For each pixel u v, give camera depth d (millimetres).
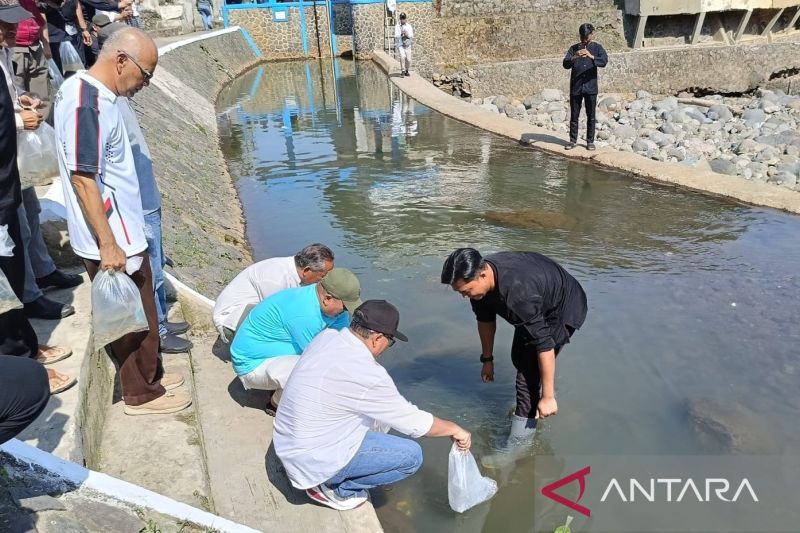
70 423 3068
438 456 4082
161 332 4449
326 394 3098
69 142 3023
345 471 3240
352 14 23688
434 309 5887
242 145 12414
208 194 8914
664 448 4074
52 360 3477
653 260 6715
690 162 11008
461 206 8578
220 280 6449
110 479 2910
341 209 8711
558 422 4312
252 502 3346
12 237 3539
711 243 7098
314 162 11047
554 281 3654
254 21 24938
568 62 10484
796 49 19922
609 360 4961
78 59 6906
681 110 15859
